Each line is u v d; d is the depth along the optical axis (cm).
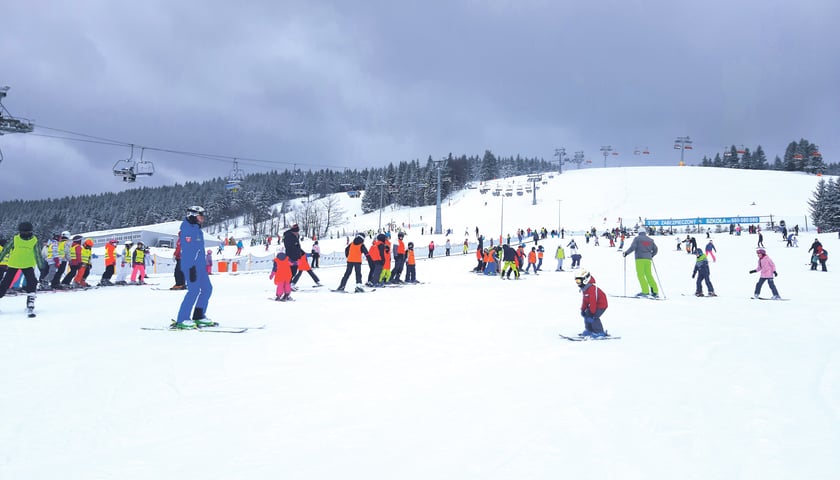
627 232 5584
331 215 11338
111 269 1662
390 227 8106
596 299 778
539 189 11131
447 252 4412
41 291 1438
